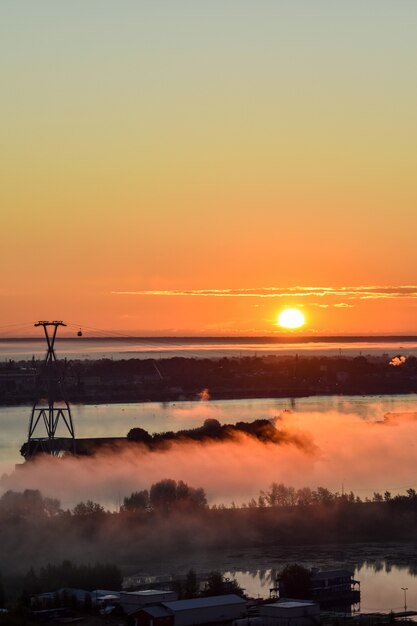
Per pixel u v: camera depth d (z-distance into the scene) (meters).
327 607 147.62
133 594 132.25
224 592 140.75
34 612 127.69
